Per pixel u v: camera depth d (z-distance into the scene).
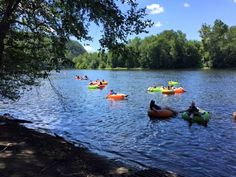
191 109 21.88
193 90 41.19
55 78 72.75
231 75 71.25
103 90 43.81
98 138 16.88
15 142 13.09
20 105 28.39
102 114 24.36
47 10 13.76
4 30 13.07
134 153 14.16
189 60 115.75
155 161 13.09
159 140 16.45
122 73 90.19
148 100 32.44
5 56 14.49
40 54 14.78
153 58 115.88
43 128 18.91
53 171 10.05
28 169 10.03
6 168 9.98
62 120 21.88
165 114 22.38
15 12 13.67
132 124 20.56
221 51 108.38
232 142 15.97
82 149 13.98
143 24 12.77
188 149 14.80
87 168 10.77
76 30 13.02
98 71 110.38
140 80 61.28
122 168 11.48
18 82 15.62
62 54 14.35
